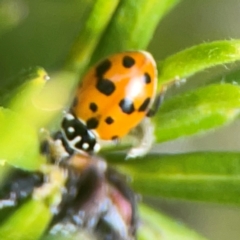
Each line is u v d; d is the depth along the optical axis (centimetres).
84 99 5
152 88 5
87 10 5
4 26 5
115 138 5
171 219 5
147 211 5
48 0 5
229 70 5
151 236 5
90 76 5
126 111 5
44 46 5
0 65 5
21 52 5
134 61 5
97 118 5
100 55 5
